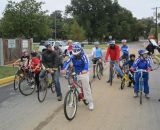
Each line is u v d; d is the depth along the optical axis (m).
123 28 134.62
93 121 8.80
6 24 35.56
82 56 9.73
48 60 11.44
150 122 8.73
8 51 26.36
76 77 9.87
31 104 10.99
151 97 12.32
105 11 121.50
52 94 12.67
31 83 12.73
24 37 35.41
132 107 10.55
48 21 37.31
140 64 11.71
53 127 8.24
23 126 8.38
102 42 115.88
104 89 14.16
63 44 39.38
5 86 14.98
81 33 91.12
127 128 8.16
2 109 10.29
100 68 17.69
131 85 14.79
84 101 10.40
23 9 35.78
